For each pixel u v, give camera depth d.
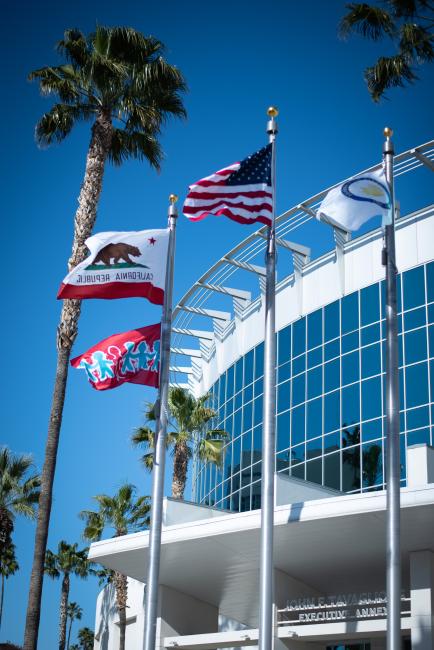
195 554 25.14
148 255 18.92
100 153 23.92
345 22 24.84
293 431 36.81
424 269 33.31
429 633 20.27
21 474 44.38
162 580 28.25
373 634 22.20
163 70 24.67
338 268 36.50
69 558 66.06
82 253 22.73
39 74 24.80
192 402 38.38
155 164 25.98
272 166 18.38
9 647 43.31
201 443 38.34
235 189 18.06
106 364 18.53
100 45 24.59
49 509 20.38
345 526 21.41
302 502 21.58
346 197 17.06
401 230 34.56
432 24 24.58
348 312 35.78
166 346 18.62
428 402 31.44
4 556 59.59
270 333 17.97
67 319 21.91
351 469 33.47
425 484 19.52
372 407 33.50
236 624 34.47
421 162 32.47
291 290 39.22
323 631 22.84
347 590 25.97
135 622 42.22
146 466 37.69
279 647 24.06
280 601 24.70
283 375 38.31
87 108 24.83
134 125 25.28
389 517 15.85
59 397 21.36
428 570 20.81
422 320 32.72
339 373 35.34
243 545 23.73
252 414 40.62
